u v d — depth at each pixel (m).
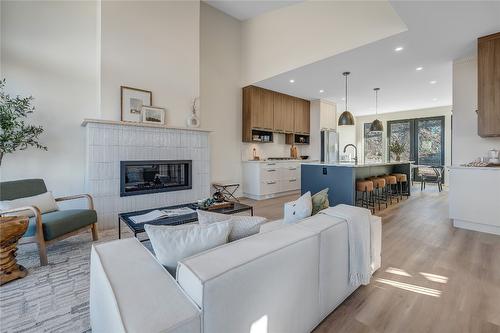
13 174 3.19
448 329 1.44
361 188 4.30
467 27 3.10
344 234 1.65
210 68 5.42
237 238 1.40
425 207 4.73
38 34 3.33
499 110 3.20
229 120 5.81
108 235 3.22
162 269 1.07
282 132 6.54
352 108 8.30
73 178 3.59
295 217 1.95
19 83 3.21
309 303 1.35
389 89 5.98
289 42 4.77
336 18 3.98
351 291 1.78
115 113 3.71
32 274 2.16
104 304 0.97
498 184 3.12
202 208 2.97
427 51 3.83
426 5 2.66
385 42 3.55
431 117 8.05
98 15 3.66
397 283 1.96
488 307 1.64
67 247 2.79
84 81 3.66
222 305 0.89
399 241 2.90
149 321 0.75
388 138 8.96
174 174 4.34
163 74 4.20
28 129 3.03
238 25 5.90
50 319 1.58
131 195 3.78
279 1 4.77
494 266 2.24
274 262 1.10
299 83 5.59
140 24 3.96
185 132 4.39
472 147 4.02
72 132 3.58
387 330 1.44
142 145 3.89
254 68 5.58
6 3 3.12
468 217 3.35
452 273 2.12
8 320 1.57
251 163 5.89
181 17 4.45
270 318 1.09
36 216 2.29
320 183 4.61
